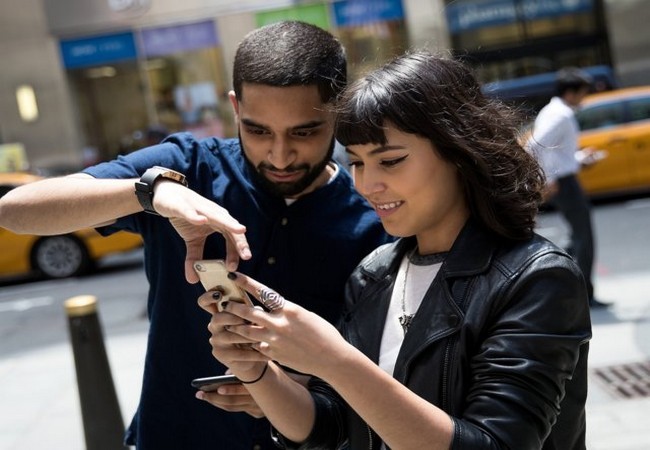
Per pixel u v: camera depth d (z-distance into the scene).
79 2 16.33
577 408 1.61
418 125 1.54
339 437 1.74
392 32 15.64
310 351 1.40
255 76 1.84
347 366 1.40
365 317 1.76
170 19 16.30
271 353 1.42
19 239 10.96
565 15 15.38
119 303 9.02
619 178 11.24
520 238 1.60
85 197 1.82
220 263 1.43
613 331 5.67
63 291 10.24
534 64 15.48
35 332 8.20
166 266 2.03
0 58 16.48
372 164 1.59
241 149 2.06
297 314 1.41
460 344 1.53
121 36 16.42
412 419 1.40
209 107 16.52
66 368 6.59
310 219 2.06
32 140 16.67
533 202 1.63
